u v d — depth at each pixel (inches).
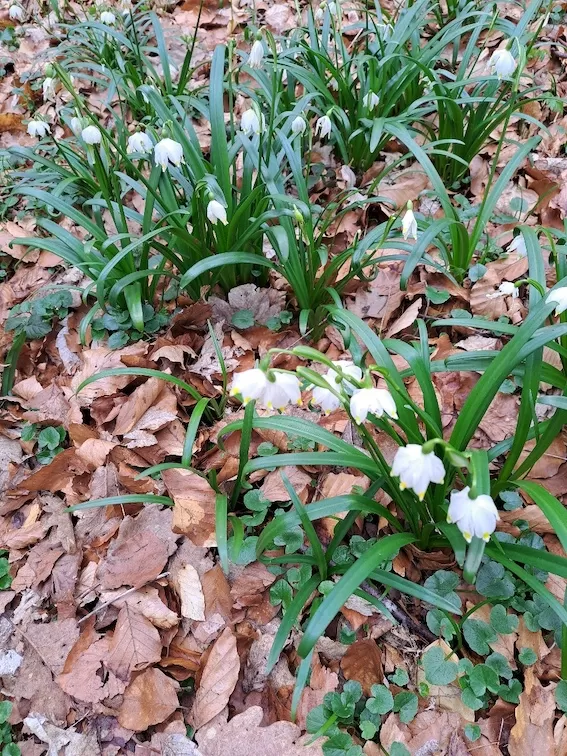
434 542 16.1
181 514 17.5
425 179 27.1
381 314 23.1
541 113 28.7
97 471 19.2
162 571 17.3
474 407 14.0
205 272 23.0
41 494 19.7
